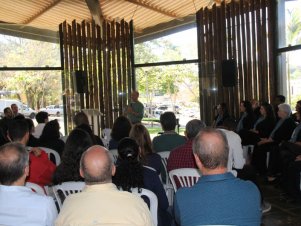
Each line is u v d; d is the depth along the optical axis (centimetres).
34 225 183
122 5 835
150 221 172
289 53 721
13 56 926
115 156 391
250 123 655
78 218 160
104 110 936
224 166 167
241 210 160
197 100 891
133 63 940
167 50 920
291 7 711
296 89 709
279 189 496
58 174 264
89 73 933
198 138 169
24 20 916
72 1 812
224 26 813
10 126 321
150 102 938
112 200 164
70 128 927
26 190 187
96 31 929
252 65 773
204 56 853
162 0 813
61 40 937
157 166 306
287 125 541
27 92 941
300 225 371
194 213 161
